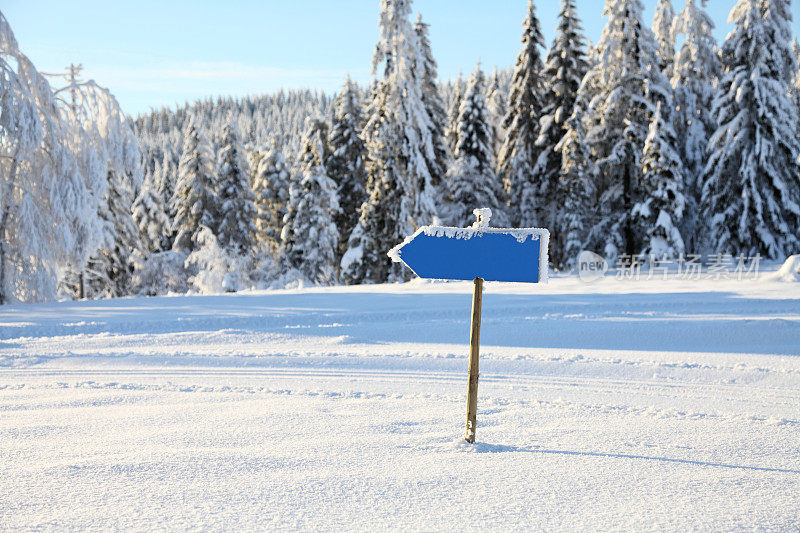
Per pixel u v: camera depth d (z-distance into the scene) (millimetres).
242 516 3033
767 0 28703
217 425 5062
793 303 14742
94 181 20406
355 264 33531
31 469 3730
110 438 4590
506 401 6414
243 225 43812
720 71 35219
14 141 18734
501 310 14438
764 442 4609
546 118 36625
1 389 7031
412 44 29500
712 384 7637
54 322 13398
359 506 3193
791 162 28578
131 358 9297
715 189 29781
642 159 29797
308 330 12156
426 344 10852
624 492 3439
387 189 30938
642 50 31578
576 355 9375
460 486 3525
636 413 5840
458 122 39031
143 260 33562
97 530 2844
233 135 44906
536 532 2875
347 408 5895
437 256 4590
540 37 38812
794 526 2961
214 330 12766
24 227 19094
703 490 3479
